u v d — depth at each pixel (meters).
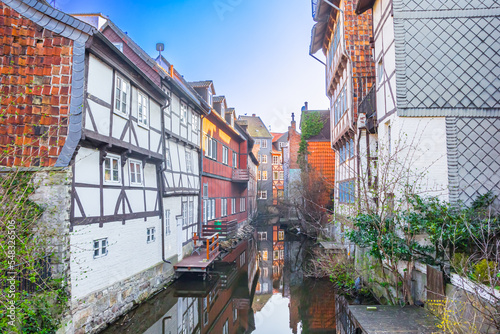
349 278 9.98
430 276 6.19
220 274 13.34
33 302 5.55
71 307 6.29
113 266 7.85
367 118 11.24
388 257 6.93
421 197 7.60
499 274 4.42
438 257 6.32
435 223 6.34
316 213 20.20
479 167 7.76
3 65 6.68
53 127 6.49
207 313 9.42
